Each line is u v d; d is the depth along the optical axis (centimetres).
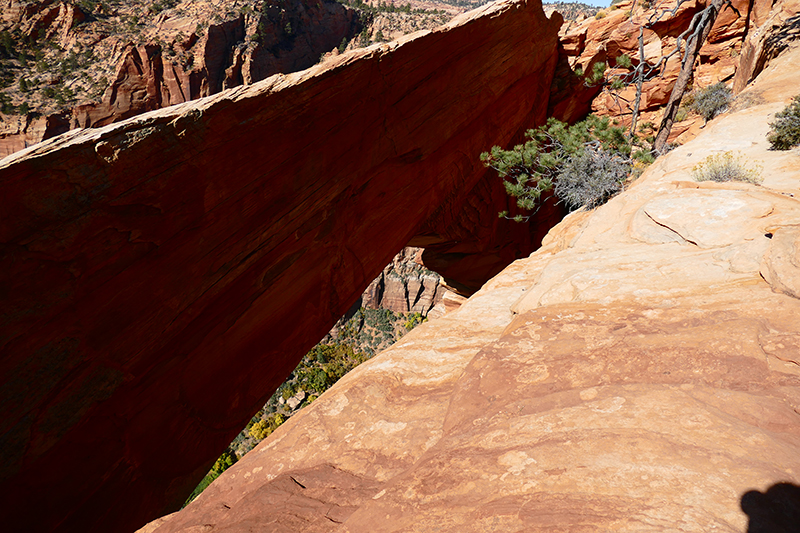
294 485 343
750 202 534
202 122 923
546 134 1593
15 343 738
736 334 315
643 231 594
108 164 789
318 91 1167
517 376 350
